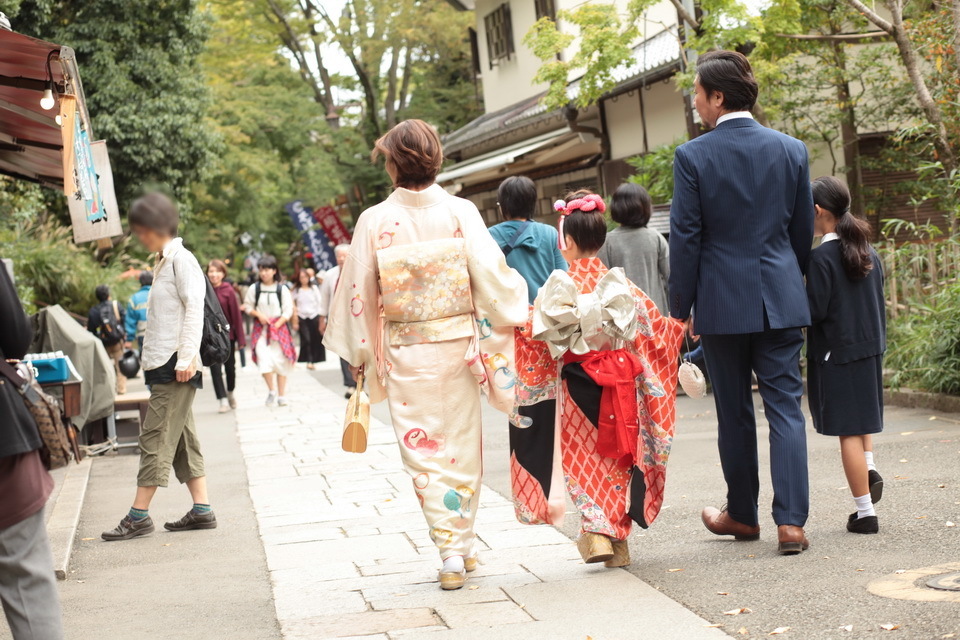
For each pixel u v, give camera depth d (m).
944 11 10.70
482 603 3.99
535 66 22.36
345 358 4.38
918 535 4.54
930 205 13.95
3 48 5.28
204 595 4.48
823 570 4.09
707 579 4.10
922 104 9.96
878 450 6.86
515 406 4.34
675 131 16.06
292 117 30.50
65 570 4.99
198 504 5.98
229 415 12.18
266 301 12.93
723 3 10.13
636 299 4.38
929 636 3.19
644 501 4.35
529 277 6.87
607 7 12.23
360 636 3.67
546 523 4.38
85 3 19.31
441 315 4.31
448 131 34.72
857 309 4.74
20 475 3.19
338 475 7.51
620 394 4.29
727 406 4.65
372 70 33.94
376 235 4.35
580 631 3.55
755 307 4.45
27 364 3.36
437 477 4.30
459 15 30.45
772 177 4.50
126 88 19.19
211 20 21.53
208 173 21.02
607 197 17.77
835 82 12.91
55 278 16.34
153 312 5.94
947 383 8.49
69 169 5.69
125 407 10.28
